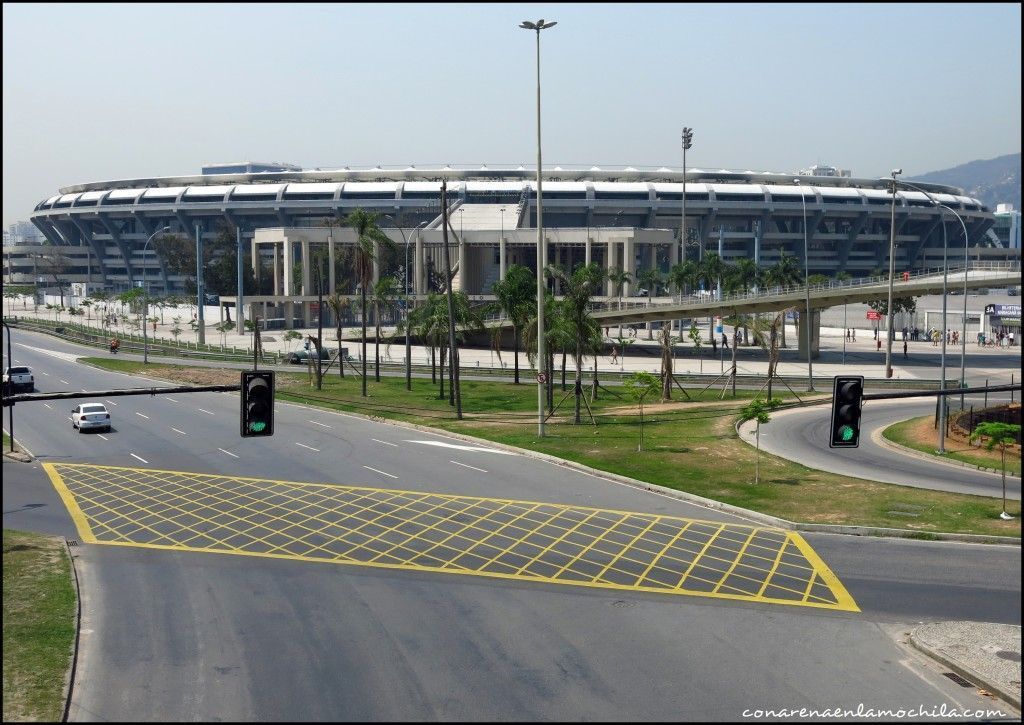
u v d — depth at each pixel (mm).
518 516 40156
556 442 57250
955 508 40750
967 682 23828
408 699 22578
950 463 51594
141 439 60375
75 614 28000
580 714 21844
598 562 33781
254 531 37938
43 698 22297
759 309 113062
